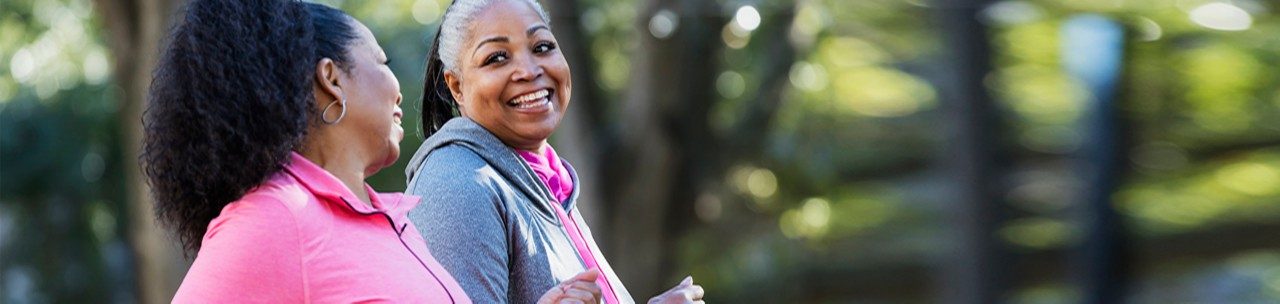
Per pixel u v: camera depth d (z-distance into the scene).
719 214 9.64
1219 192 14.55
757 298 11.01
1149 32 12.24
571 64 9.04
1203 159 13.91
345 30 2.23
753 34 9.17
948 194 11.20
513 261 2.51
